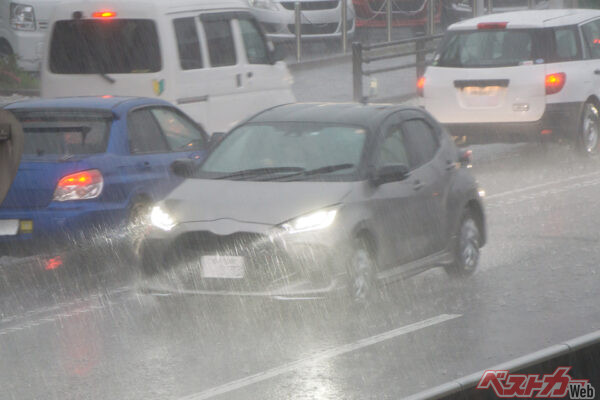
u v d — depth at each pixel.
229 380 15.90
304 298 19.06
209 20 33.31
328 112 22.17
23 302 21.44
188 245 19.61
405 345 17.77
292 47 65.38
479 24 39.22
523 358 10.04
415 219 21.30
